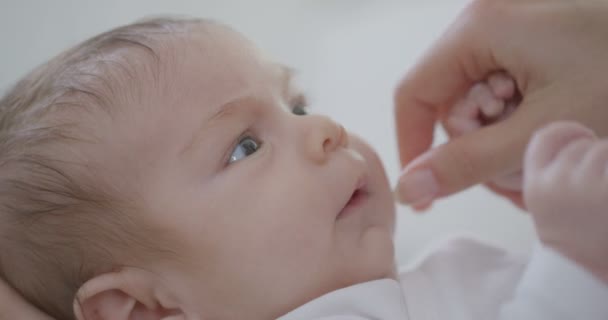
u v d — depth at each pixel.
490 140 0.40
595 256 0.32
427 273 0.44
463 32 0.42
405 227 0.60
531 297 0.33
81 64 0.41
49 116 0.40
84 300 0.39
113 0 0.64
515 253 0.46
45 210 0.40
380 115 0.64
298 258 0.38
